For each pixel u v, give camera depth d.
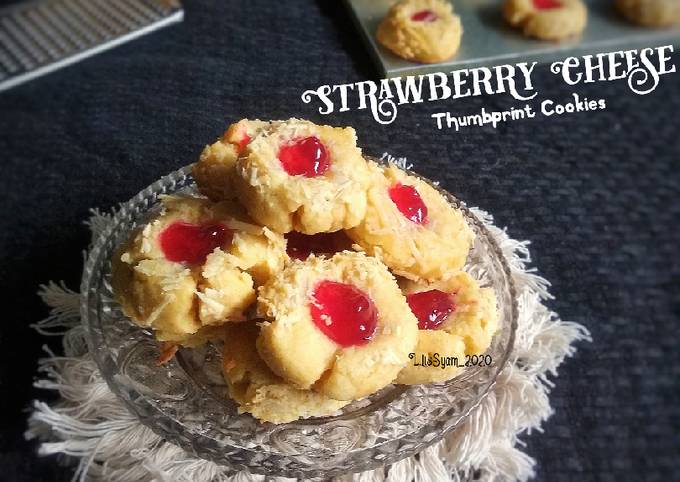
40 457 0.17
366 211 0.17
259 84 0.25
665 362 0.19
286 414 0.15
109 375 0.16
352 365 0.14
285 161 0.16
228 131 0.19
